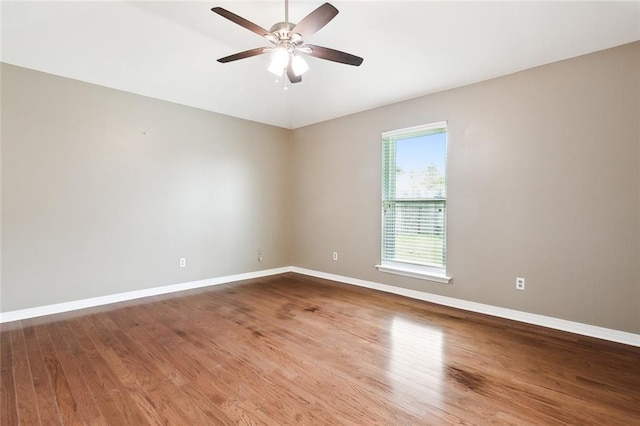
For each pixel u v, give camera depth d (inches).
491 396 77.4
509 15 91.6
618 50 106.4
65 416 69.7
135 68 129.4
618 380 84.0
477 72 128.8
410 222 162.6
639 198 103.5
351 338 110.7
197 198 179.3
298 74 97.3
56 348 102.3
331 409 72.4
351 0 85.4
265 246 211.6
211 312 137.3
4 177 124.6
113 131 150.3
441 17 93.1
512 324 123.6
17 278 127.3
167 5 89.1
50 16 94.1
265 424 67.3
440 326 121.5
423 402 75.0
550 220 120.1
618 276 107.1
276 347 103.5
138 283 158.6
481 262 137.2
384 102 166.7
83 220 142.4
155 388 80.2
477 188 137.9
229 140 192.7
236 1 87.0
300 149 218.5
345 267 191.2
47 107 133.2
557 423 67.8
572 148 115.3
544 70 120.9
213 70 131.5
